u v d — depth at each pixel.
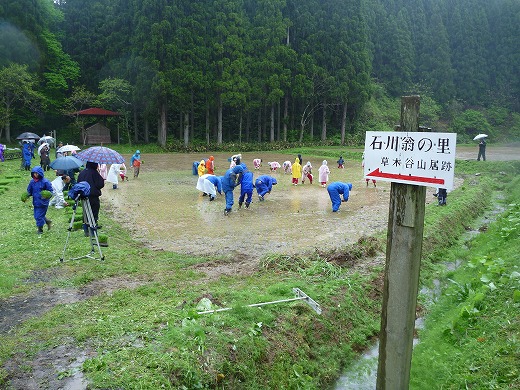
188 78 39.03
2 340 4.82
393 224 3.63
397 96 63.25
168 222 12.35
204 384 4.15
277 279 7.34
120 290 6.62
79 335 4.82
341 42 47.97
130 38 41.53
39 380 4.01
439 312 7.08
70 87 46.47
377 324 6.66
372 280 7.60
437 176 3.23
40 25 43.31
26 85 36.97
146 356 4.30
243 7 46.81
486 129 60.12
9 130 40.25
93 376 4.00
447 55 64.44
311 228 11.75
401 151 3.47
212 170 20.22
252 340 4.93
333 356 5.73
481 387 4.43
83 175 10.01
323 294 6.64
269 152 44.19
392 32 63.09
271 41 45.59
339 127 54.25
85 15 48.38
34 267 7.59
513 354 4.72
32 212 12.38
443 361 5.27
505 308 5.90
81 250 8.61
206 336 4.75
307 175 20.95
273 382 4.73
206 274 7.68
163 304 5.89
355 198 17.09
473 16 67.12
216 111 46.94
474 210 14.95
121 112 41.94
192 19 40.50
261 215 13.47
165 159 34.56
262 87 44.31
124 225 11.90
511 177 23.22
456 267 9.49
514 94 67.12
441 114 62.28
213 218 12.96
